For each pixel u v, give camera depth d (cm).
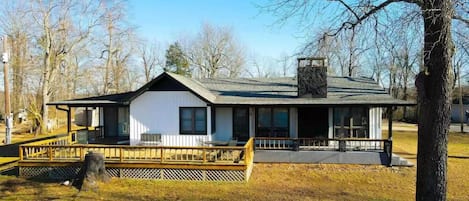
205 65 5509
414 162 1847
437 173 823
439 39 745
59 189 1400
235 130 2066
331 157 1791
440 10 712
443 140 818
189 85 1920
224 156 1723
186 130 1934
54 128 4044
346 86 2203
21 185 1455
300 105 1850
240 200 1255
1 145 2508
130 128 1959
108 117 2256
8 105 2606
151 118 1948
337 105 1828
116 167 1552
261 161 1827
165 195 1316
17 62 3791
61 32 3572
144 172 1541
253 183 1477
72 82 4166
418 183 854
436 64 793
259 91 2155
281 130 2022
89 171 1432
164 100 1942
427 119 827
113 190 1382
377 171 1659
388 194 1336
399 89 5128
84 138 2017
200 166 1510
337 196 1309
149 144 1942
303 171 1670
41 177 1574
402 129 3969
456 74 2878
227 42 5453
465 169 1761
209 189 1390
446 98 805
